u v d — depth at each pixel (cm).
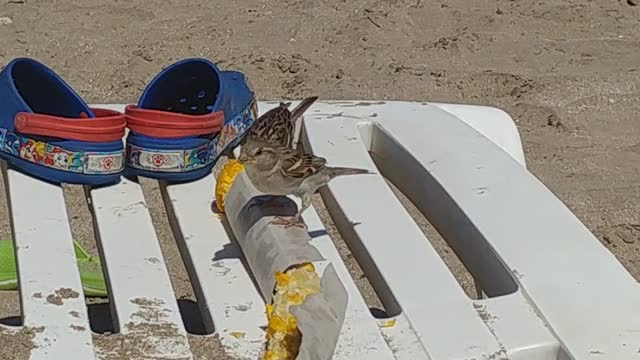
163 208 369
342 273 214
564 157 426
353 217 232
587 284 205
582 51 535
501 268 215
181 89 260
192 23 545
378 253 218
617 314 196
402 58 518
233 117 258
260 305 203
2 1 563
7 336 185
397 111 288
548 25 564
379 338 190
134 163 244
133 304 198
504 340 191
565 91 486
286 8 570
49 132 232
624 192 398
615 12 585
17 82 246
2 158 239
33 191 234
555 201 237
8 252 329
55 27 532
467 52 528
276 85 485
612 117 466
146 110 243
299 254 202
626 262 354
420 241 223
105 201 236
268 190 226
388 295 207
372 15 559
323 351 179
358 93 478
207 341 190
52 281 202
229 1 578
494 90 487
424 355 187
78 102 246
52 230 220
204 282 210
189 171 246
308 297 184
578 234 223
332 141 269
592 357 185
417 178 259
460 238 237
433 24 557
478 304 201
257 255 208
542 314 197
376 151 281
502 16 570
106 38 523
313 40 532
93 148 235
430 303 201
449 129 275
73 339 185
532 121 459
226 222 234
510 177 247
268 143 230
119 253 216
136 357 183
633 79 500
